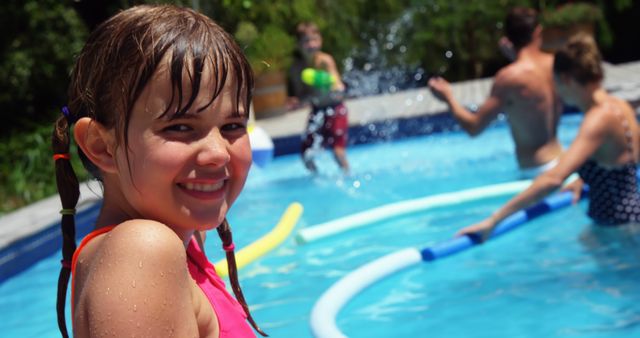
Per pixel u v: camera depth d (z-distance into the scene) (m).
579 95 3.97
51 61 8.13
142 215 1.06
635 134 3.95
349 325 2.95
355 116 7.84
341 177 6.01
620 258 3.44
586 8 9.40
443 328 2.84
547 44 9.44
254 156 5.62
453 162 6.18
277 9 9.92
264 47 8.84
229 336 1.13
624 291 3.04
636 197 3.93
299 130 7.62
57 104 8.33
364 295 3.28
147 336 0.92
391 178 5.82
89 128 1.06
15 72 7.90
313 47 6.80
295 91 9.93
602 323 2.74
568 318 2.82
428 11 11.13
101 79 1.03
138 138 1.01
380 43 11.19
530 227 4.12
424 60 11.31
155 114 1.00
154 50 0.99
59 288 1.19
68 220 1.20
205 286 1.15
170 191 1.02
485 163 6.02
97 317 0.92
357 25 11.12
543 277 3.30
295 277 3.58
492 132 7.36
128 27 1.03
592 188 4.00
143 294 0.92
